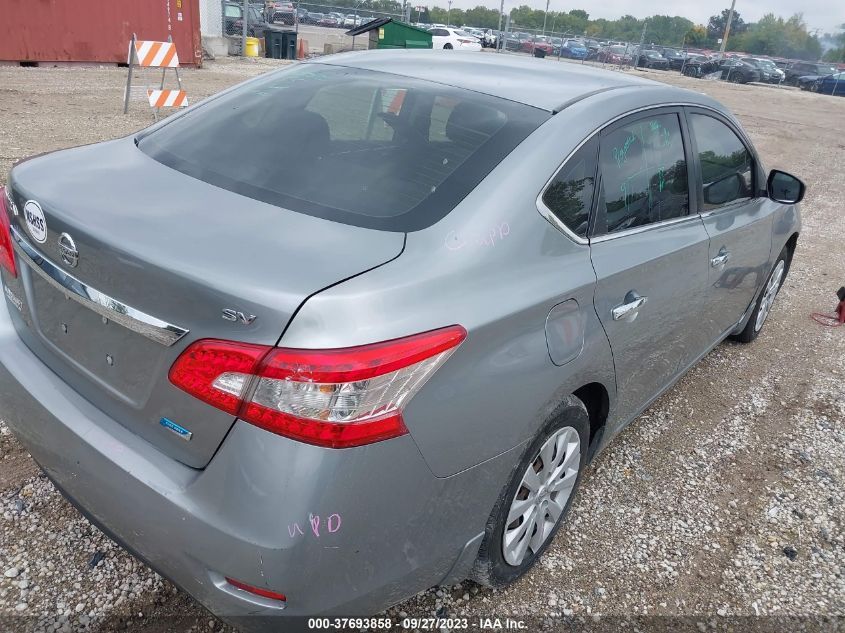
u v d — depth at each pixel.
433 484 1.81
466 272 1.88
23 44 15.17
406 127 2.34
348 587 1.72
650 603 2.53
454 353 1.77
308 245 1.79
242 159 2.27
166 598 2.30
